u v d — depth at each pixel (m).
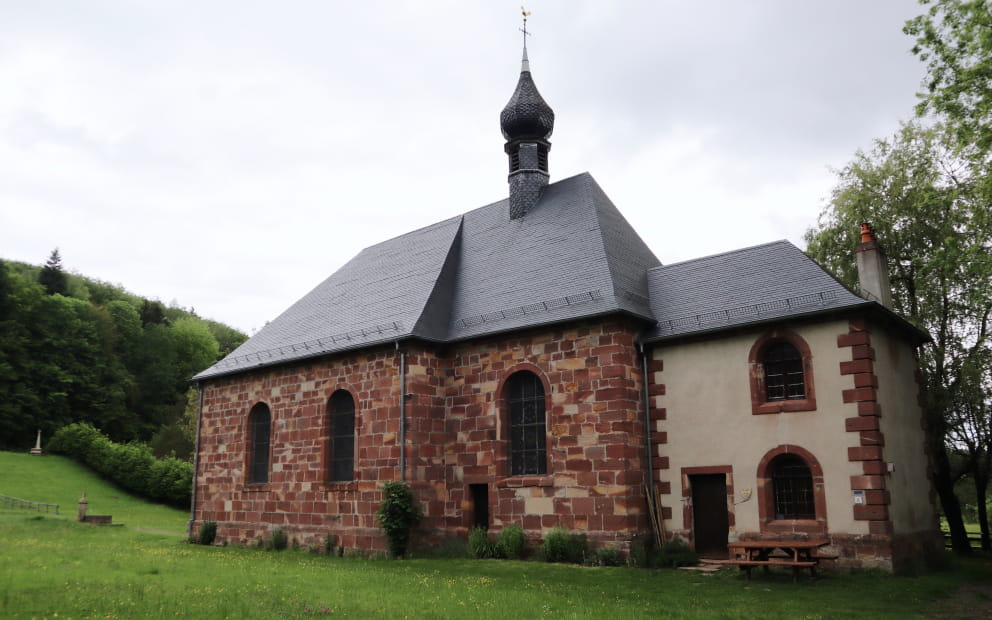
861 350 16.50
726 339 18.53
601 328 19.28
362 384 22.59
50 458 56.28
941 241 23.52
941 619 11.52
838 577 15.31
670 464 18.86
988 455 24.80
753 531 17.27
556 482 19.28
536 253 23.09
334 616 10.57
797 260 18.80
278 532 23.97
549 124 26.27
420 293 23.72
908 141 25.11
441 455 21.78
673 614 11.31
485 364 21.45
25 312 69.31
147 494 50.78
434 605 11.71
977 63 16.41
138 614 10.35
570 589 13.89
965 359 22.92
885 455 16.53
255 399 26.41
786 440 17.17
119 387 73.88
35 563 16.61
